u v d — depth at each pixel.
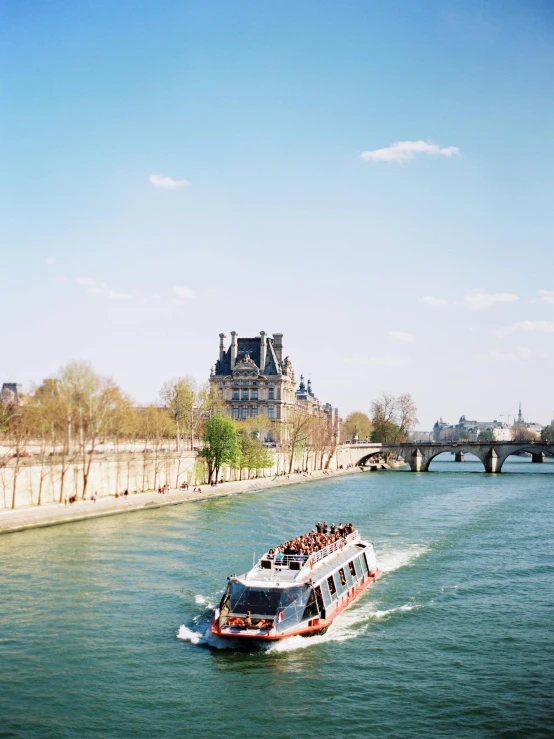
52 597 55.44
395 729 36.28
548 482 179.00
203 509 112.31
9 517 88.25
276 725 36.50
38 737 34.84
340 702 39.03
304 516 104.44
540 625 51.34
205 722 36.72
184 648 45.72
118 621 50.28
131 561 68.12
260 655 44.88
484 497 136.38
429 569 67.81
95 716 36.97
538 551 76.56
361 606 55.25
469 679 42.06
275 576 49.62
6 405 106.38
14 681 40.62
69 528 88.44
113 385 118.12
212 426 150.12
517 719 37.34
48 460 103.69
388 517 104.19
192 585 59.53
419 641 48.00
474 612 54.25
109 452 123.12
